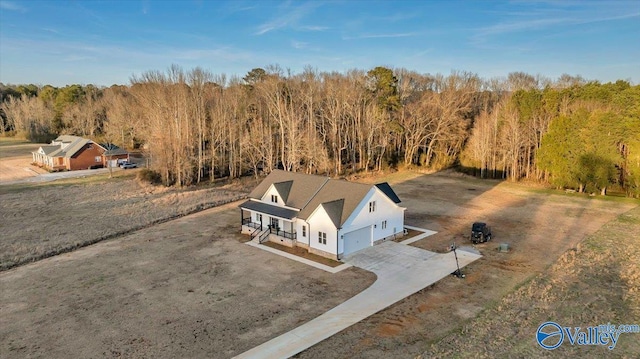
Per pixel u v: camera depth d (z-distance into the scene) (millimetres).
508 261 24328
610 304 18109
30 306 19141
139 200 41250
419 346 15242
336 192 28109
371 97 63750
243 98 61719
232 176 54812
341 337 16062
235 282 21688
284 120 55906
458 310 18141
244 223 31266
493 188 48812
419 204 40219
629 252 25203
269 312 18281
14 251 26641
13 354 15203
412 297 19609
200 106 55812
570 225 32156
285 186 30562
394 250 26641
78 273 23172
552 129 47938
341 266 23906
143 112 65875
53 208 37938
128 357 14922
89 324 17375
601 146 43500
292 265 24156
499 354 14406
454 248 24641
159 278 22297
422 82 82938
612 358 14016
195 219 35188
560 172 46625
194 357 14844
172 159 49469
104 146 65062
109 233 30609
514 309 17984
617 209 37531
